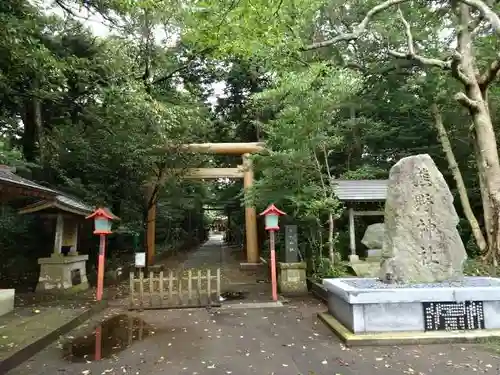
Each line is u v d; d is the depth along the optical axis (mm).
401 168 6812
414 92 14055
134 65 12609
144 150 12914
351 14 14102
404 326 5578
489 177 9648
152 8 8781
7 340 5430
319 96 9602
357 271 10500
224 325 6859
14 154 11344
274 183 11016
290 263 10312
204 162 15961
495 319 5629
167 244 24344
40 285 10250
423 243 6477
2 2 9234
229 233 38000
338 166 16078
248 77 18344
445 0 12656
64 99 14023
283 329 6496
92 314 7832
